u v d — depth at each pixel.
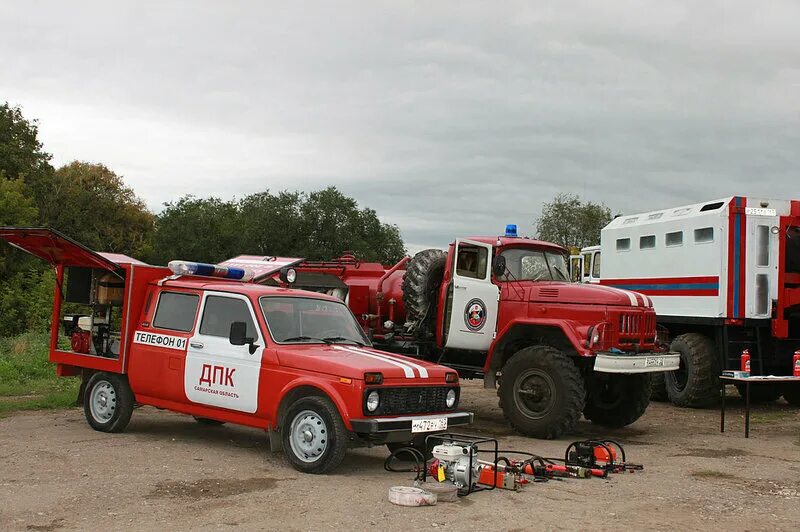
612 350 10.31
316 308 9.09
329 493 6.90
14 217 34.22
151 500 6.55
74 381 14.81
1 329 27.77
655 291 15.70
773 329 13.91
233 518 6.05
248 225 59.09
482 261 11.71
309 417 7.76
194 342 8.91
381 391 7.65
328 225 57.59
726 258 13.96
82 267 10.41
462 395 15.85
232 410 8.52
